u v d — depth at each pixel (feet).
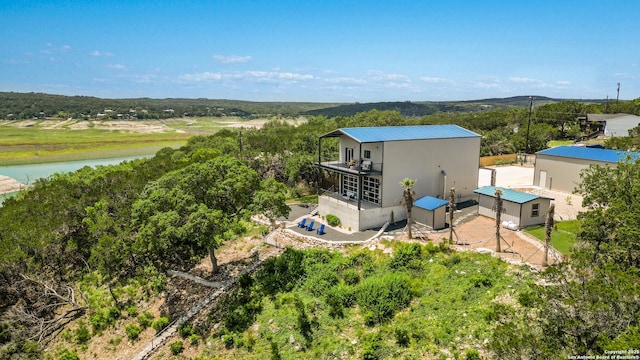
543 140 225.35
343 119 337.93
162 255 109.29
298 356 69.00
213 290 93.56
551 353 39.45
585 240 62.85
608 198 72.33
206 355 74.95
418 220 110.93
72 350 83.25
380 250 93.91
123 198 125.80
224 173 102.42
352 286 83.61
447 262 84.23
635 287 41.42
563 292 45.98
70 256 112.16
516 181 152.25
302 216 129.49
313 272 90.38
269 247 107.65
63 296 99.30
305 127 293.43
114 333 86.43
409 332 66.95
